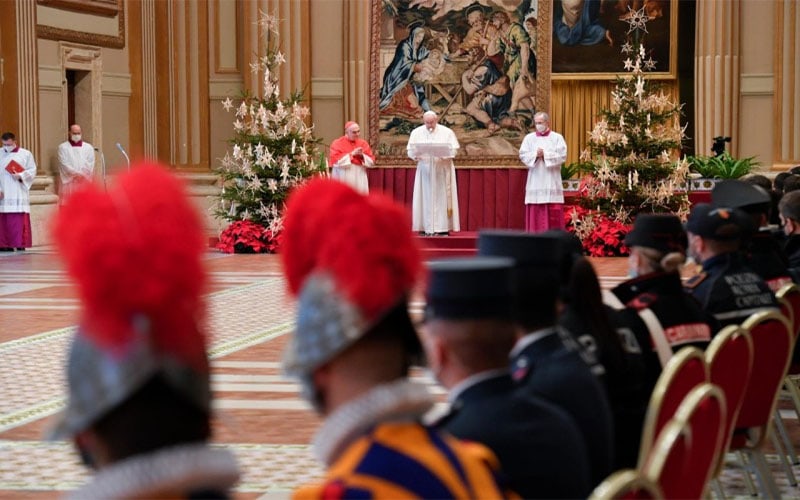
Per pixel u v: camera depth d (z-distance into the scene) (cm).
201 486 240
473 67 3170
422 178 2886
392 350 298
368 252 288
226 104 2953
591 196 2803
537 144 2892
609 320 611
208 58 3481
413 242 299
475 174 3073
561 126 3775
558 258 480
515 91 3156
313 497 280
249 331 1656
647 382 653
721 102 3216
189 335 237
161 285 230
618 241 2738
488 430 360
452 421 366
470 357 363
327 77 3319
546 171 2900
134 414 240
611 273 2366
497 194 3066
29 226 2917
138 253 229
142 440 240
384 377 297
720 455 655
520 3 3144
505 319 359
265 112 2933
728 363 645
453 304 354
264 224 2958
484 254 480
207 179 3456
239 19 3462
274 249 2922
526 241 473
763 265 995
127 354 233
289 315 1812
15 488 878
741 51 3228
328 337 288
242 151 2939
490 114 3161
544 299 475
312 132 3312
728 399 654
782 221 1201
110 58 3309
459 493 283
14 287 2181
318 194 303
